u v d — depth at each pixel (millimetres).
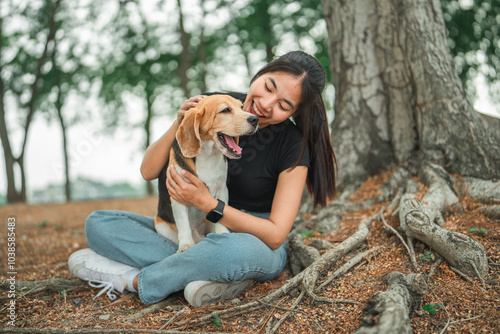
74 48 13586
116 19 12930
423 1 3410
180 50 14383
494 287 1990
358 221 3025
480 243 2352
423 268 2244
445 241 2211
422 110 3309
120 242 2406
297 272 2578
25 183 12852
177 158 2342
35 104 13836
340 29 3814
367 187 3461
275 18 11242
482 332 1680
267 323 1899
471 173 3039
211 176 2344
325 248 2664
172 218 2535
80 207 9961
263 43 12094
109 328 1942
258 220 2229
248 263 2129
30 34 12703
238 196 2639
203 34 13625
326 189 2629
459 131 3143
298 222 3236
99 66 14414
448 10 7348
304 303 2088
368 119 3641
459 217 2730
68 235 5195
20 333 1901
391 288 1884
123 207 9555
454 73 3328
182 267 2121
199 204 2203
